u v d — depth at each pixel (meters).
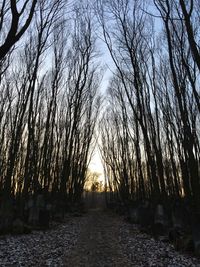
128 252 8.52
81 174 32.22
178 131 15.07
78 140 28.41
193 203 11.77
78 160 28.94
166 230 11.53
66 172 21.31
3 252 7.70
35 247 8.63
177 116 15.36
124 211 24.81
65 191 23.16
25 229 10.81
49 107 18.61
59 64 19.12
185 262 7.21
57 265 6.82
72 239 10.72
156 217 11.77
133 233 12.65
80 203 31.50
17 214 12.09
